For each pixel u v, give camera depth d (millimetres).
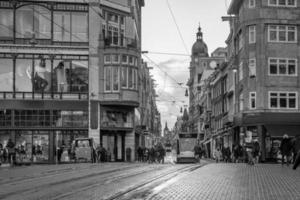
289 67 56250
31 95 55125
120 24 60125
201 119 115125
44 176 26078
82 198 15086
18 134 54656
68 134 55531
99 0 57062
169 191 16641
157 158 53625
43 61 55469
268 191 16438
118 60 57375
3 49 54844
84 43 56469
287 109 55656
